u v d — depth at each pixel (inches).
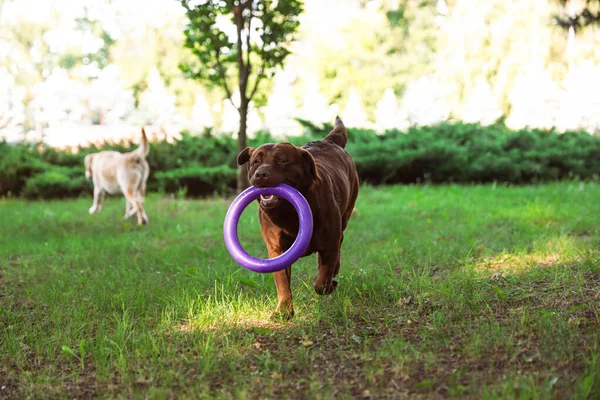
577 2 593.3
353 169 229.8
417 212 426.0
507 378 139.3
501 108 1652.3
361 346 169.0
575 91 1139.3
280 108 1685.5
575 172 648.4
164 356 167.8
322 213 187.6
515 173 626.8
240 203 185.8
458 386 134.8
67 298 230.2
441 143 639.1
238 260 181.0
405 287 219.0
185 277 255.3
